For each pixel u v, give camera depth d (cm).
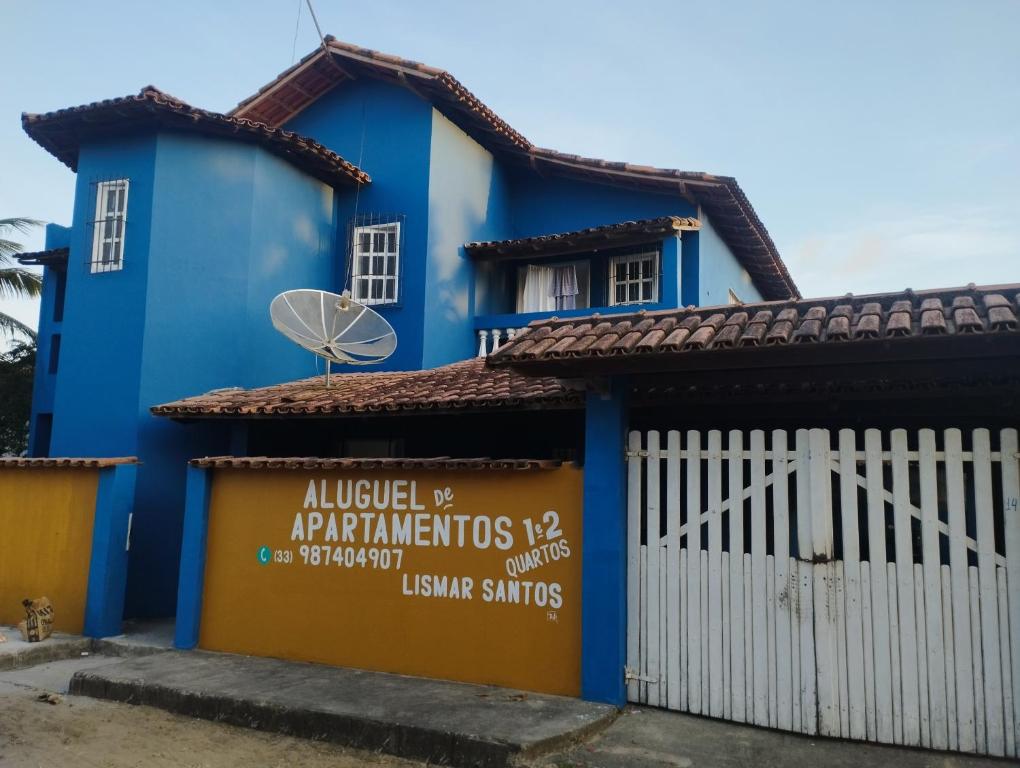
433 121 1405
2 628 985
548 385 811
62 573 984
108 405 1156
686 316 621
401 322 1364
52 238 1767
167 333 1170
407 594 738
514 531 690
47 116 1208
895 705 548
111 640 924
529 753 537
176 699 688
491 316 1484
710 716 604
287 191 1330
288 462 803
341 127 1486
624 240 1391
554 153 1546
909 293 558
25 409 2086
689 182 1409
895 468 559
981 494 538
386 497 761
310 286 1377
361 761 574
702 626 613
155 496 1124
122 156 1223
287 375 1323
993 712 524
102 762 573
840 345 512
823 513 579
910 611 550
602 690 629
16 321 1900
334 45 1402
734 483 610
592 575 644
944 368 548
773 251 1786
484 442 1012
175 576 1130
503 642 684
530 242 1431
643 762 531
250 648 820
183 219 1204
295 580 805
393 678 714
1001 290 532
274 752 593
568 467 672
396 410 870
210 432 1186
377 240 1409
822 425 736
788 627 582
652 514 639
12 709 701
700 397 693
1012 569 526
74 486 996
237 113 1498
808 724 568
